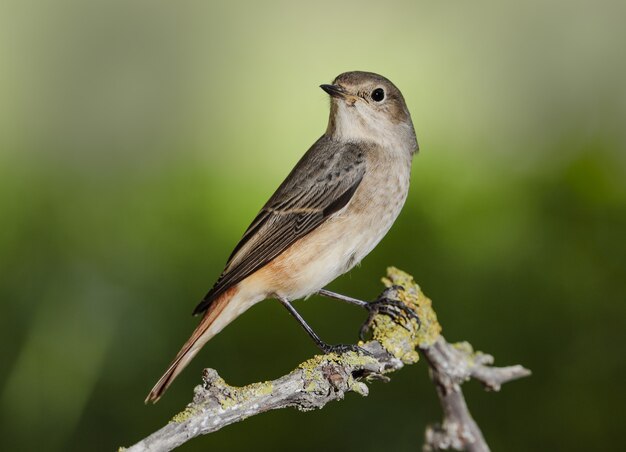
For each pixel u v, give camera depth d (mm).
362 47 16547
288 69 16375
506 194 11883
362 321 10859
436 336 8344
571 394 9969
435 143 13500
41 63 17219
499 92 14992
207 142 14914
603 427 9719
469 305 10750
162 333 10906
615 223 11312
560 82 15078
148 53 17375
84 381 10406
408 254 11328
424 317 8336
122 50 17422
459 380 8445
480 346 10398
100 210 12859
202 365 10508
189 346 8523
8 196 13070
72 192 13336
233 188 13344
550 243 11227
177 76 16812
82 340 10789
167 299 11281
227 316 8742
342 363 7277
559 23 16359
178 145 14984
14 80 16719
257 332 10836
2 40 17500
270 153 14375
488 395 10055
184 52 17250
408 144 9430
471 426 8594
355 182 8914
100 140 15328
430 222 11664
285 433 9914
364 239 9023
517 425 9828
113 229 12398
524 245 11250
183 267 11719
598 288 10727
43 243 12094
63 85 16797
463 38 16359
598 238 11188
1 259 11758
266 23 17609
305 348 10664
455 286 10945
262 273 8773
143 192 13320
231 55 17031
